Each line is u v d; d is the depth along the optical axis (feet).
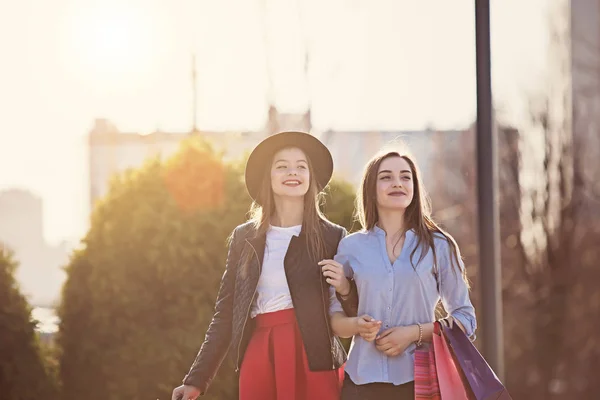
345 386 19.13
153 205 34.83
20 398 34.78
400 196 19.24
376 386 18.75
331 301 19.83
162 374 33.96
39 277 145.07
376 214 19.61
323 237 20.26
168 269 34.27
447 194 90.89
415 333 18.61
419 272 18.90
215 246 34.53
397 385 18.69
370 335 18.31
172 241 34.42
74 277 35.29
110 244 34.81
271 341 19.85
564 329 58.65
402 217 19.54
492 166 28.81
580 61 71.56
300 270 19.80
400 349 18.52
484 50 28.81
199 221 34.60
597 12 75.05
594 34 74.74
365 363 18.85
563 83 61.41
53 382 35.24
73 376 35.09
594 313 58.70
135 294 34.35
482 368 18.26
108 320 34.55
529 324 59.00
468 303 19.19
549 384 58.44
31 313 35.55
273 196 20.70
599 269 59.06
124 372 34.22
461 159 89.86
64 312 35.35
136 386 34.14
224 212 34.83
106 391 34.47
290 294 19.75
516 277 59.47
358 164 117.29
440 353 18.43
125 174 36.29
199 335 34.04
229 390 33.24
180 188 34.91
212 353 20.45
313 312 19.60
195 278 34.30
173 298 34.30
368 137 117.08
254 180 20.72
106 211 35.27
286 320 19.84
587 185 60.39
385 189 19.26
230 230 34.68
